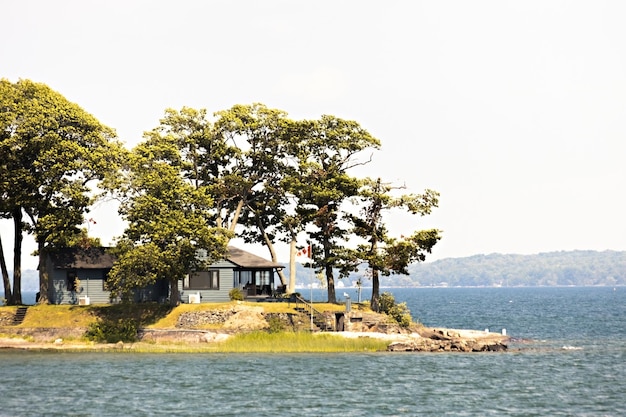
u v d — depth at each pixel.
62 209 153.12
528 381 113.50
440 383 111.38
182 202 149.75
